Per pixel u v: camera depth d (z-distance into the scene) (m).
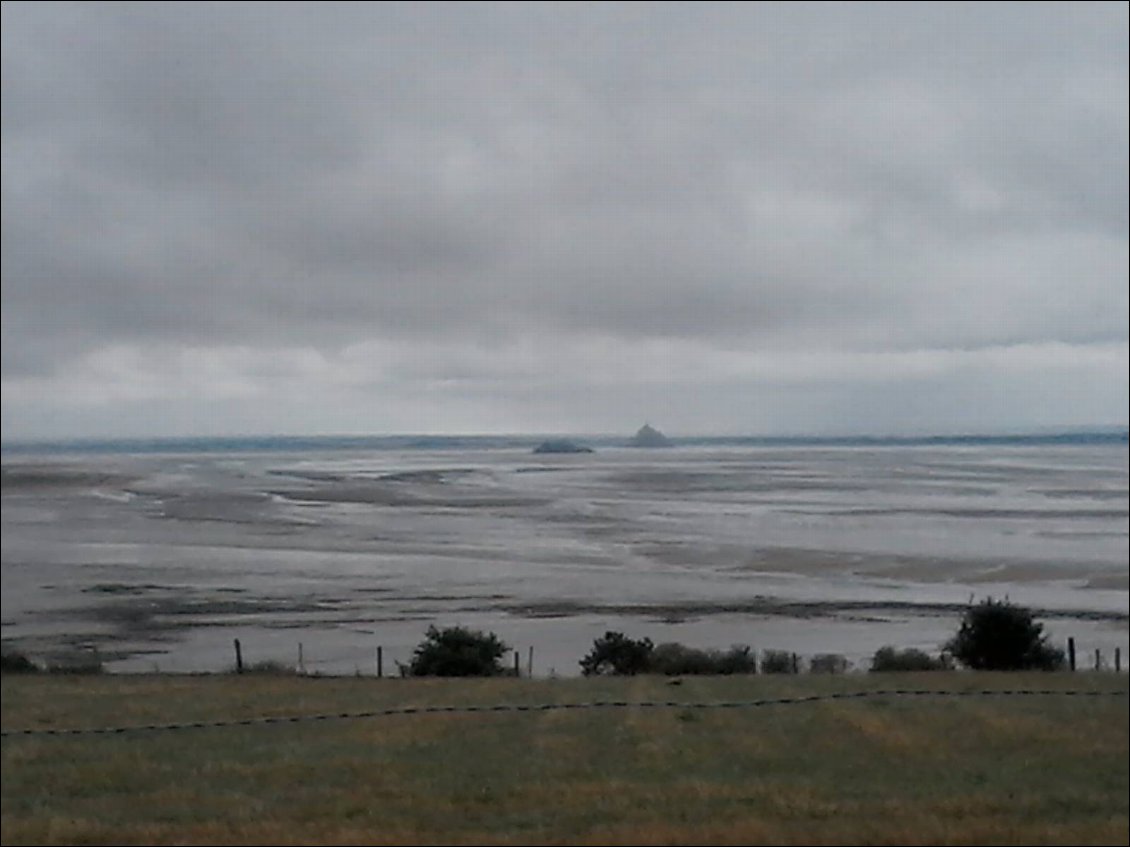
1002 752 18.98
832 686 27.33
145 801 15.73
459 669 34.12
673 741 20.09
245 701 25.73
